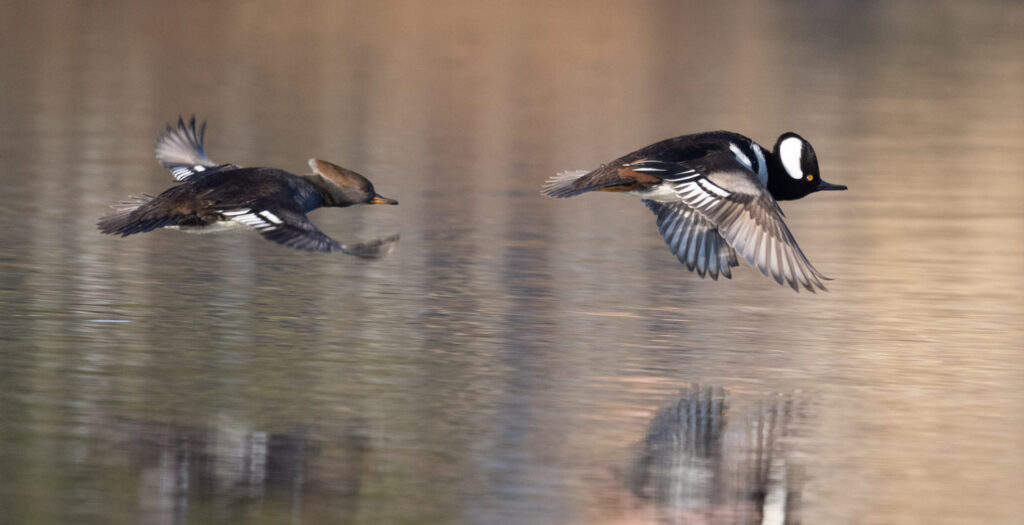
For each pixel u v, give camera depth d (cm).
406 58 4100
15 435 1017
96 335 1291
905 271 1677
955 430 1087
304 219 984
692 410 1121
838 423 1098
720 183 1053
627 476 974
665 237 1229
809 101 3412
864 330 1391
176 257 1636
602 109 3200
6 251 1627
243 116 2911
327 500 920
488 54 4275
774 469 997
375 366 1220
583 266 1672
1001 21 5728
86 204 1941
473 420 1081
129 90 3231
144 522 877
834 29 5294
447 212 2009
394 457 998
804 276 1017
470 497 930
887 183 2339
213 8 5294
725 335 1362
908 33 5206
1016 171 2492
